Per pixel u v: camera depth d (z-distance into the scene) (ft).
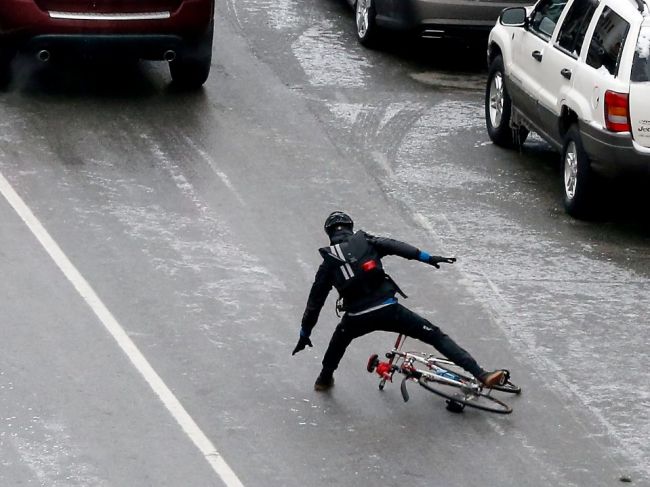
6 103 169.27
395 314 107.55
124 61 189.67
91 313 120.47
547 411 109.91
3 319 118.11
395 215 146.61
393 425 106.73
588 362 118.32
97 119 166.09
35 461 97.96
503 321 124.98
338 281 107.34
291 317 122.93
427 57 200.44
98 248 132.87
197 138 162.71
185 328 119.24
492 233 143.95
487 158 165.48
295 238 139.03
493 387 109.60
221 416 106.11
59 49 168.35
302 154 160.76
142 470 97.76
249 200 146.92
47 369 110.73
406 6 190.19
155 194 146.20
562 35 154.40
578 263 138.21
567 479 100.12
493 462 102.01
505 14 163.94
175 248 134.31
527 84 159.33
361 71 191.62
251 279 129.39
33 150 155.12
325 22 210.38
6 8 165.17
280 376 112.98
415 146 166.91
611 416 109.70
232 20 206.69
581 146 145.18
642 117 138.92
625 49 140.15
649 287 133.69
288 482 97.60
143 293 124.88
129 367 112.06
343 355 116.88
